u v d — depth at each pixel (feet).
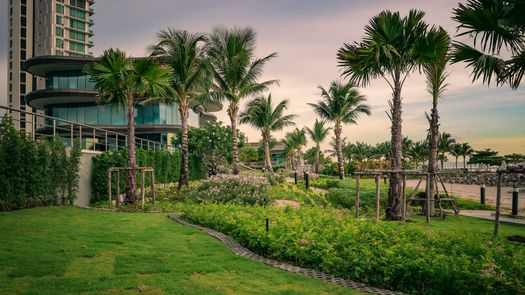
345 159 269.85
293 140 221.05
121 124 159.33
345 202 64.23
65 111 161.99
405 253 21.06
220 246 28.60
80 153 60.80
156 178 94.58
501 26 32.01
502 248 24.29
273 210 42.37
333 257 21.84
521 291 17.06
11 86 262.88
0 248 26.05
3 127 46.65
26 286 18.67
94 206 59.88
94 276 20.56
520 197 93.91
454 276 18.01
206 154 123.24
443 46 44.65
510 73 33.78
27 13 262.47
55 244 27.73
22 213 44.52
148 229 35.70
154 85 60.29
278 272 22.03
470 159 257.96
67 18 260.42
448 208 63.41
